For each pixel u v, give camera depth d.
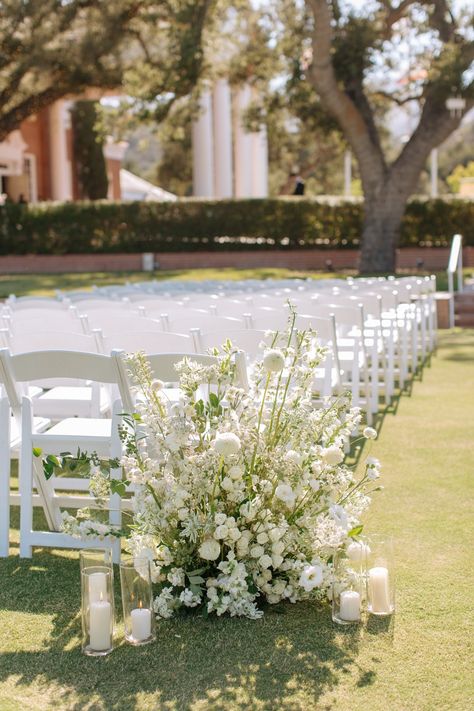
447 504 4.72
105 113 22.53
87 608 3.12
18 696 2.84
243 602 3.35
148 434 3.57
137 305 7.56
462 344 11.30
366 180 21.14
